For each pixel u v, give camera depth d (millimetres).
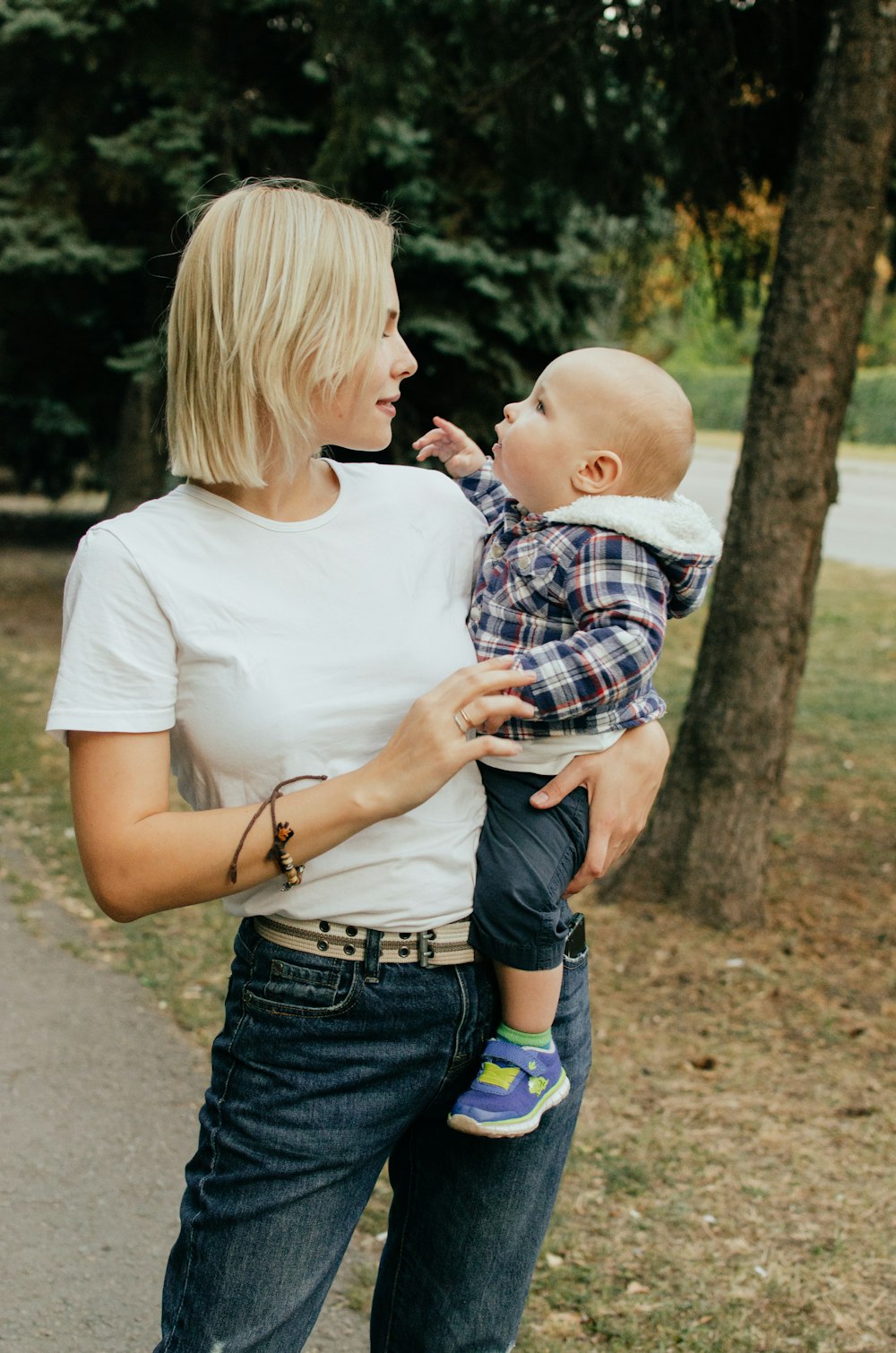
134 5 8211
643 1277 2619
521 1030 1412
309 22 8172
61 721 1243
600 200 5262
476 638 1539
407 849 1335
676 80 4582
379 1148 1369
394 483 1488
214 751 1297
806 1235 2775
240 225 1251
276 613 1307
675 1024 3871
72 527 15125
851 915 4848
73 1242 2676
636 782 1509
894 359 32406
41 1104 3244
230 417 1256
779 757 4672
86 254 9039
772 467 4430
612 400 1521
